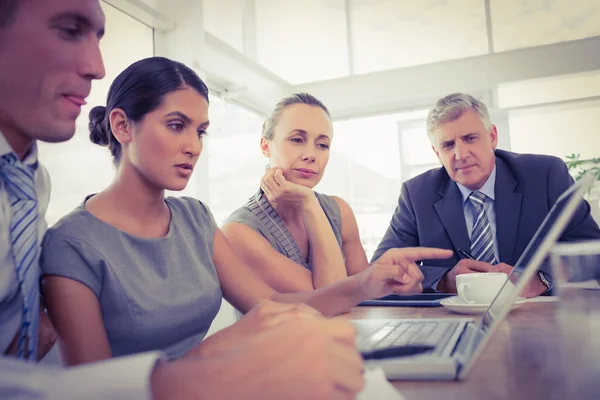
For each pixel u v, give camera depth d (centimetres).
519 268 75
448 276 142
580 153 443
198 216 112
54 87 59
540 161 187
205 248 107
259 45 412
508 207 178
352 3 404
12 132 62
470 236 185
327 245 147
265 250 142
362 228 426
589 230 144
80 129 214
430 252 101
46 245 79
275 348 32
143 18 258
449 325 76
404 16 391
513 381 47
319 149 164
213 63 308
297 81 420
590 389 43
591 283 74
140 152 89
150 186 93
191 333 96
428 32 386
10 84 57
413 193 199
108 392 29
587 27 345
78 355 75
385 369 50
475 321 81
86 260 80
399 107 411
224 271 112
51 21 57
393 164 424
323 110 165
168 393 30
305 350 31
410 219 196
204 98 96
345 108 413
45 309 81
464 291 104
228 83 333
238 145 352
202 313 97
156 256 92
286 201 150
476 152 177
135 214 93
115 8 242
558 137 449
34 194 65
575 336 63
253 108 380
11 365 31
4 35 56
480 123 179
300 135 160
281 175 150
